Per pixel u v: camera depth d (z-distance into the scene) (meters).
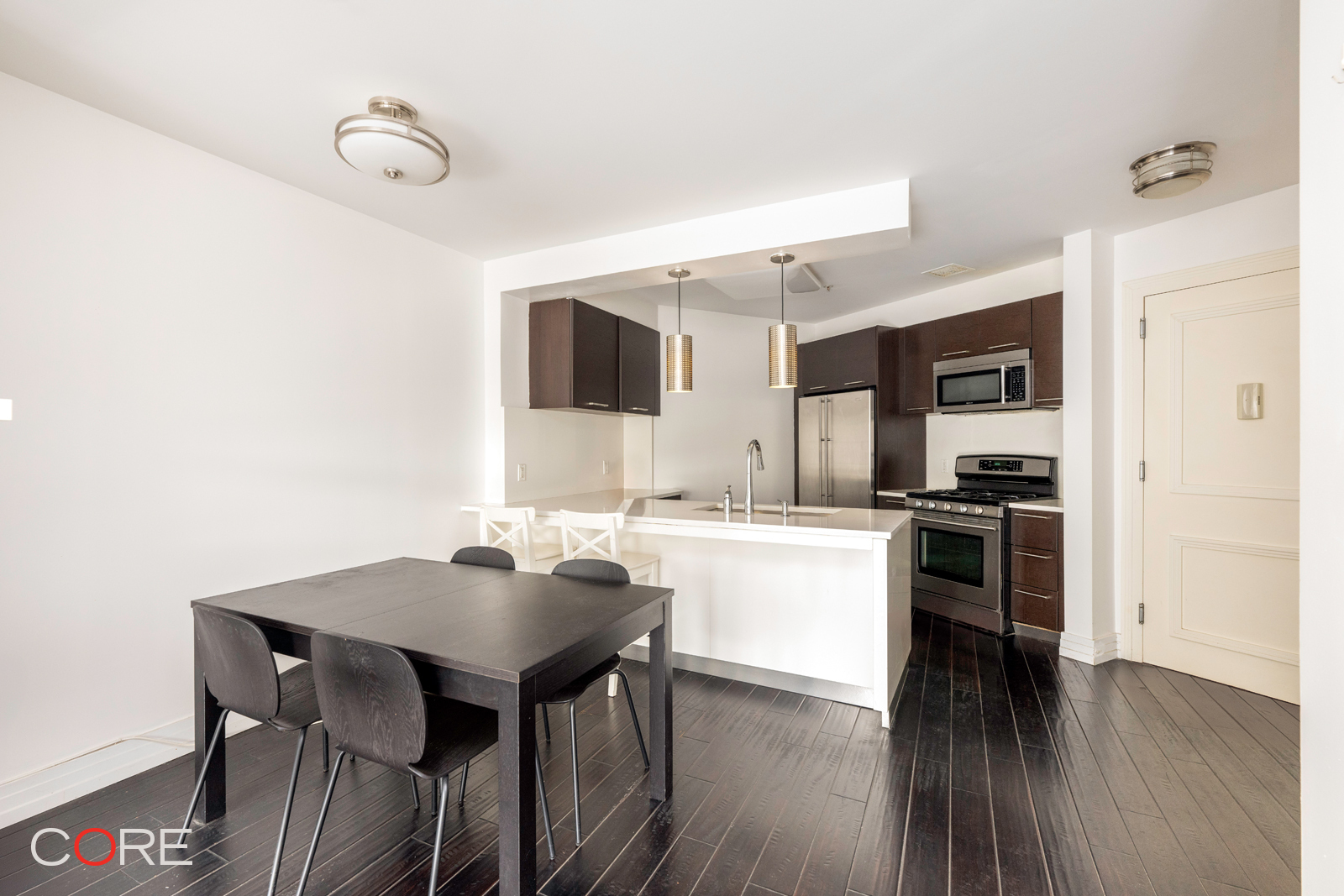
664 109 2.02
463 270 3.55
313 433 2.74
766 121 2.09
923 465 4.89
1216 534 2.91
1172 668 3.09
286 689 1.86
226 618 1.61
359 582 2.17
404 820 1.87
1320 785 1.02
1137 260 3.18
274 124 2.13
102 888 1.57
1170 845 1.73
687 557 3.08
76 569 1.99
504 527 3.70
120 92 1.93
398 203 2.82
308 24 1.60
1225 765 2.15
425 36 1.65
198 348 2.31
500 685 1.38
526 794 1.38
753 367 5.52
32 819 1.86
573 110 2.02
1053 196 2.74
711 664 3.04
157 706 2.20
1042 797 1.97
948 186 2.63
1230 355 2.85
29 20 1.58
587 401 3.87
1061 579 3.38
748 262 3.02
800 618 2.82
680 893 1.56
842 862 1.67
